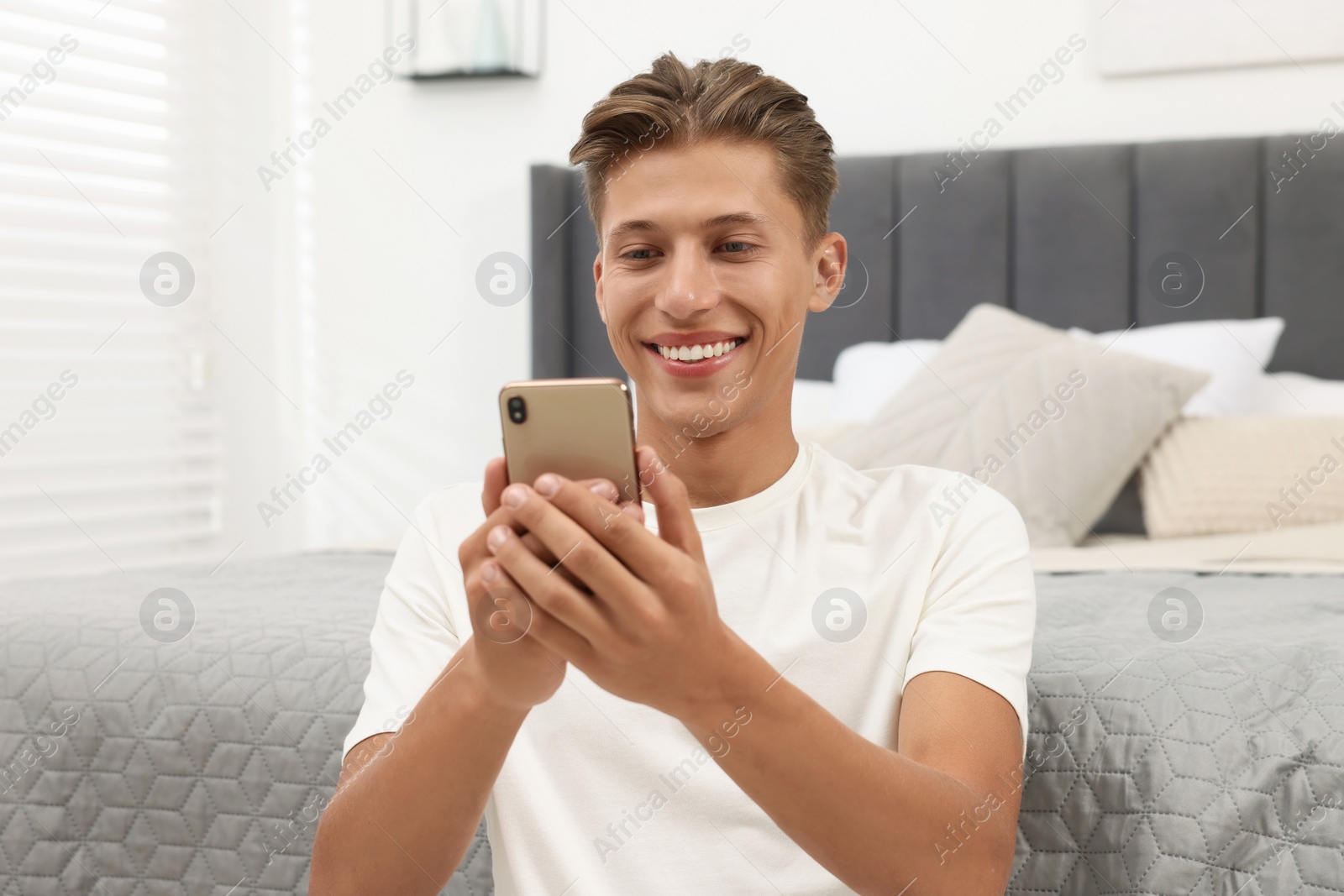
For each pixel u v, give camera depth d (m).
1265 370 2.38
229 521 3.27
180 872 1.14
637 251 0.88
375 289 3.23
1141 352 2.32
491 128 3.10
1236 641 1.05
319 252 3.28
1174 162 2.50
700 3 2.87
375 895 0.74
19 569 2.82
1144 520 2.02
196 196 3.14
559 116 3.04
